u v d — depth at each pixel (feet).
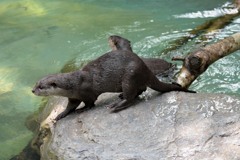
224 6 31.07
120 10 33.01
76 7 34.65
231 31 26.84
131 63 16.57
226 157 13.85
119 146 14.90
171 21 29.71
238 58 23.18
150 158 14.21
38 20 32.91
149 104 16.62
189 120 15.46
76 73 17.06
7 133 20.47
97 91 17.10
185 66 20.27
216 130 14.85
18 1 37.17
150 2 33.99
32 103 22.80
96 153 14.82
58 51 27.48
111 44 22.52
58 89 16.74
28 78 25.13
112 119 16.19
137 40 26.96
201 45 25.27
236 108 15.72
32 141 18.88
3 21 33.27
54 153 15.64
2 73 25.89
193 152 14.17
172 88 17.53
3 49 28.71
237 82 21.39
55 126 17.13
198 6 31.78
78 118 16.90
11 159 18.40
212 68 22.59
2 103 23.07
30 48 28.45
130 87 16.47
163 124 15.49
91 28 30.14
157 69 21.65
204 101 16.28
